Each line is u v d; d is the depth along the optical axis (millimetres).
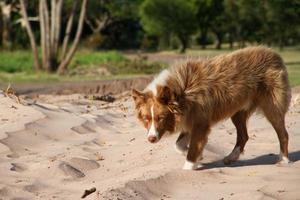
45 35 50344
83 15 49250
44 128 14406
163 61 56562
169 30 84312
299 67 43438
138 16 91562
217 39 92312
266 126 15453
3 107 15906
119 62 49875
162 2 83938
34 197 9859
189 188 10273
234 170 11273
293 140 13859
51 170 11219
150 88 11141
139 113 11148
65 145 13414
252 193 9609
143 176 10539
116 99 22906
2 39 81250
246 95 11758
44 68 50125
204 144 11383
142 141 13648
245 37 82750
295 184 10156
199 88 11289
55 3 50594
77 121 15461
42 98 23109
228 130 15023
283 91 11969
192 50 87125
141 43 98812
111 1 90750
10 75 46250
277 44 77812
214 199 9539
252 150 13086
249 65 11805
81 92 28344
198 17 87000
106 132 14969
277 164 11758
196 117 11344
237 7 82312
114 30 97562
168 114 10961
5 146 12766
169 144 13039
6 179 10703
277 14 72938
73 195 9938
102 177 11133
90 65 50062
